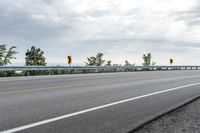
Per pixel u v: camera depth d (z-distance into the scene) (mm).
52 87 15789
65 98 11539
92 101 10867
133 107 9828
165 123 7574
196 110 9531
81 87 16016
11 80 20703
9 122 7301
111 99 11477
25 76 25859
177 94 13578
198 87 16922
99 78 23719
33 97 11703
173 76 27578
